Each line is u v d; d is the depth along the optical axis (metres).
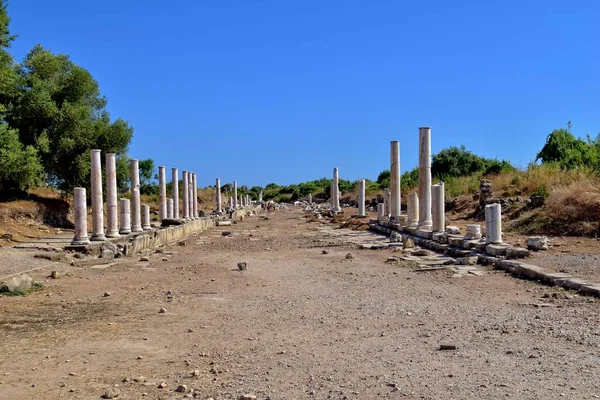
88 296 12.57
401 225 27.55
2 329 9.38
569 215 21.55
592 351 7.12
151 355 7.78
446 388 5.99
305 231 34.28
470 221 28.77
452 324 9.02
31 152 28.41
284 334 8.80
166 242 27.31
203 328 9.35
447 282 13.37
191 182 45.88
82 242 21.62
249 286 13.77
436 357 7.17
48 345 8.35
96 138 36.31
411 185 47.44
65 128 33.78
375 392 5.98
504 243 17.55
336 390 6.08
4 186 33.31
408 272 15.30
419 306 10.66
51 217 33.56
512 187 29.72
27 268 16.81
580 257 15.41
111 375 6.91
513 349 7.37
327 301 11.54
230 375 6.76
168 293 12.85
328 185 94.56
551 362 6.73
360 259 18.72
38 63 34.56
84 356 7.76
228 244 26.38
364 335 8.55
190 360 7.48
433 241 21.28
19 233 28.05
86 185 35.34
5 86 28.94
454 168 51.62
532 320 9.01
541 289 11.82
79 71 35.81
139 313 10.63
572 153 31.30
